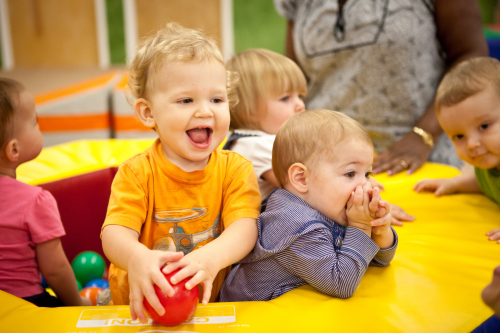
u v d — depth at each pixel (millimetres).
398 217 1039
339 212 796
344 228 811
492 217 1021
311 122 810
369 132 1464
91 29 5754
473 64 948
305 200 816
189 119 740
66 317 678
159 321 649
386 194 1141
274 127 1146
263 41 5855
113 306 711
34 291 928
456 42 1336
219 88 762
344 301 719
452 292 739
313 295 744
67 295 1018
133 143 1597
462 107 925
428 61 1382
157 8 5742
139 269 652
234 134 1142
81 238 1424
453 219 1027
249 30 5812
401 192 1141
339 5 1362
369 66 1385
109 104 2322
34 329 651
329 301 719
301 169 803
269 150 1039
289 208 790
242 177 856
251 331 646
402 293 740
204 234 840
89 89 2404
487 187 1068
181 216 822
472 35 1313
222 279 937
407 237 957
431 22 1346
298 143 806
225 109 775
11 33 5652
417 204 1095
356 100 1451
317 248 740
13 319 672
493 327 678
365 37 1348
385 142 1464
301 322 662
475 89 909
